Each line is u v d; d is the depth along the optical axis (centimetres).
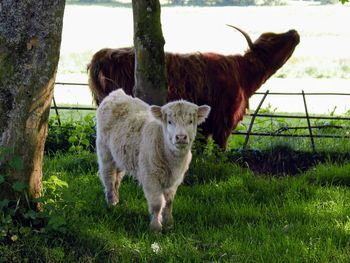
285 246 632
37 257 580
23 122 615
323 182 910
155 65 890
